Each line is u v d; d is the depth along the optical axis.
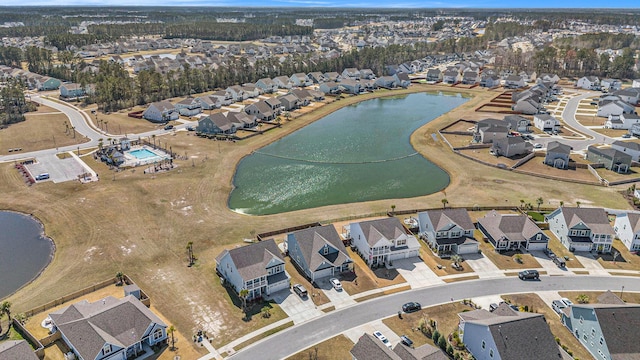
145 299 57.56
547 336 47.94
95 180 95.81
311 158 114.88
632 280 64.81
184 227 77.31
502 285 63.22
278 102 155.50
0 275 64.69
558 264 67.94
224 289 61.31
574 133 136.38
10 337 51.53
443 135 133.00
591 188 96.00
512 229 73.12
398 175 104.38
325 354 50.19
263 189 95.50
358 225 69.75
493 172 104.88
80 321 49.88
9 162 105.31
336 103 176.12
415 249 69.50
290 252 69.12
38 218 80.25
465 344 51.69
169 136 127.31
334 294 60.72
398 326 54.72
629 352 47.75
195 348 50.75
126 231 75.69
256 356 49.75
